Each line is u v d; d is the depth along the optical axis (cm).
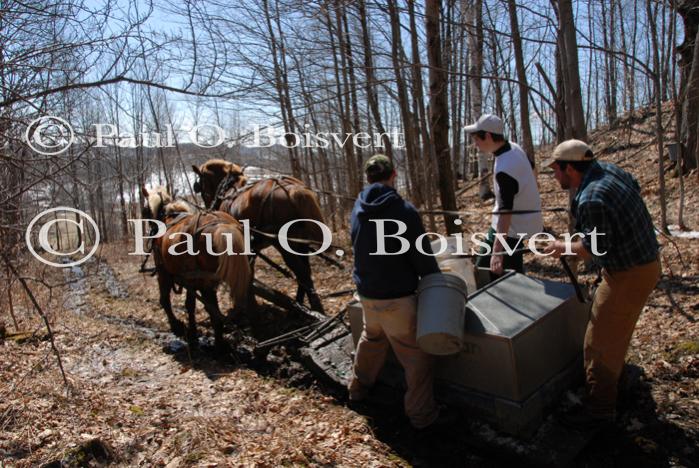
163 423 455
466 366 407
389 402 463
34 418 445
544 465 366
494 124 484
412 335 414
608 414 394
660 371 494
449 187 930
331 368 514
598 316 390
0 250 390
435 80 903
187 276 653
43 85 409
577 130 672
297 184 768
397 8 757
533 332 394
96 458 388
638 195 382
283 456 390
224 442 416
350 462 395
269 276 1066
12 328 792
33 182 398
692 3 1234
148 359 681
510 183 484
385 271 407
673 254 800
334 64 1034
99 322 900
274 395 528
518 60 956
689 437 404
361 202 418
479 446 396
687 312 601
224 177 906
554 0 711
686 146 1221
